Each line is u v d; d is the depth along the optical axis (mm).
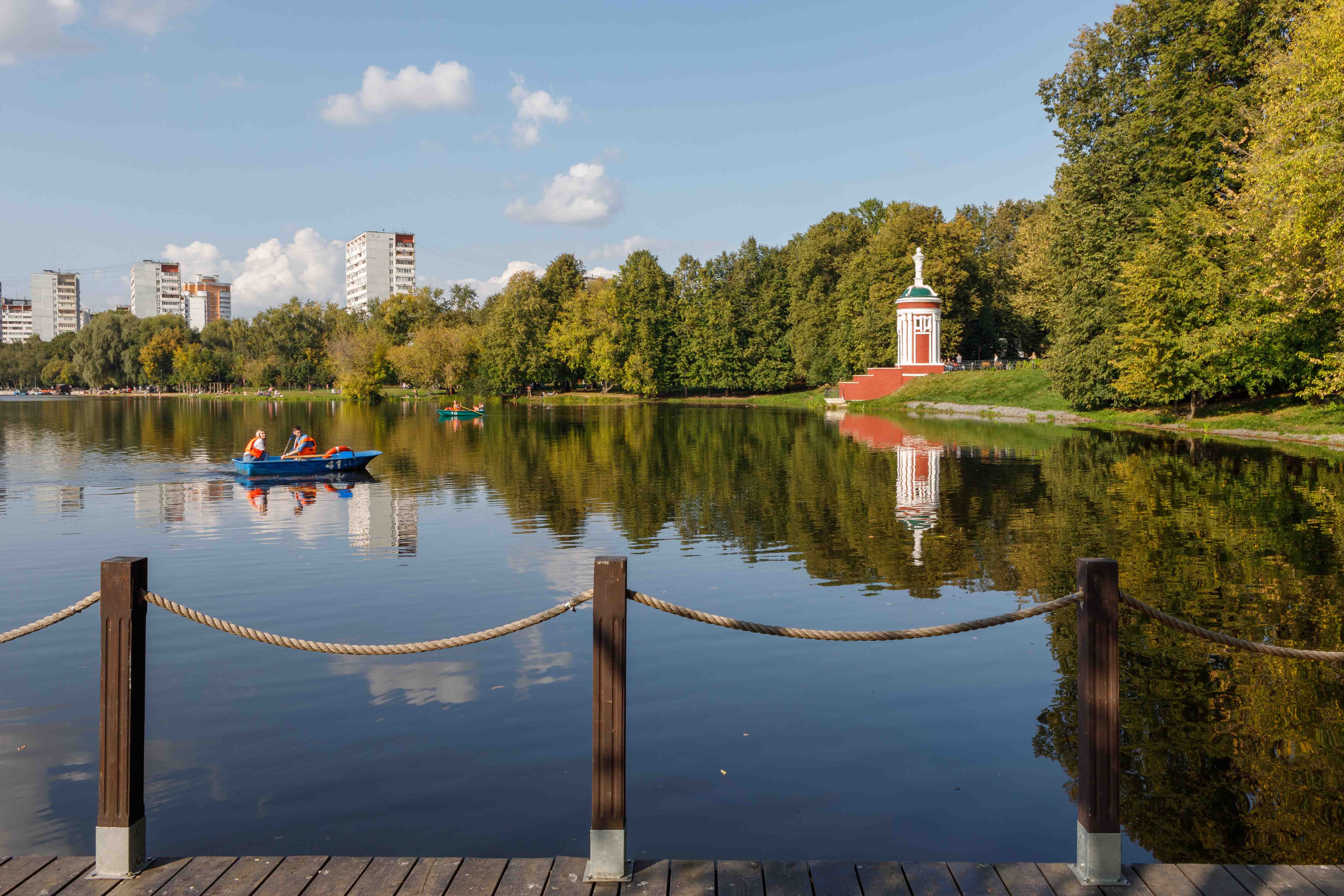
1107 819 4297
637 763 6031
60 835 5090
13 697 7336
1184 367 34406
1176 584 10609
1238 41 35031
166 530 15711
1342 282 24922
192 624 9547
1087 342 42156
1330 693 7152
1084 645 4309
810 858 4832
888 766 5949
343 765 5953
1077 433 36062
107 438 40312
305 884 4277
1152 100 36344
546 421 53594
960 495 19031
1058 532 14352
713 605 10242
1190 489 18906
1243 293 31938
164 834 5078
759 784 5695
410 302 107750
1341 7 25016
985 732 6531
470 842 4988
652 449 31781
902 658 8312
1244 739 6320
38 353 143000
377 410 74312
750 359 87375
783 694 7344
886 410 57812
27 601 10688
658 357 87625
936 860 4812
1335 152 23891
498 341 89188
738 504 18172
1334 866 4488
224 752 6176
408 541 14531
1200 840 5012
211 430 46094
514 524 16141
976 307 69250
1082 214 41062
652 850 4910
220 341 131500
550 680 7660
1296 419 31578
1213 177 35312
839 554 13008
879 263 68312
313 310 118375
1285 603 9711
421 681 7645
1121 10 39500
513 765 5953
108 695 4301
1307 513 15578
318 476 24344
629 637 9023
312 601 10531
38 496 20516
